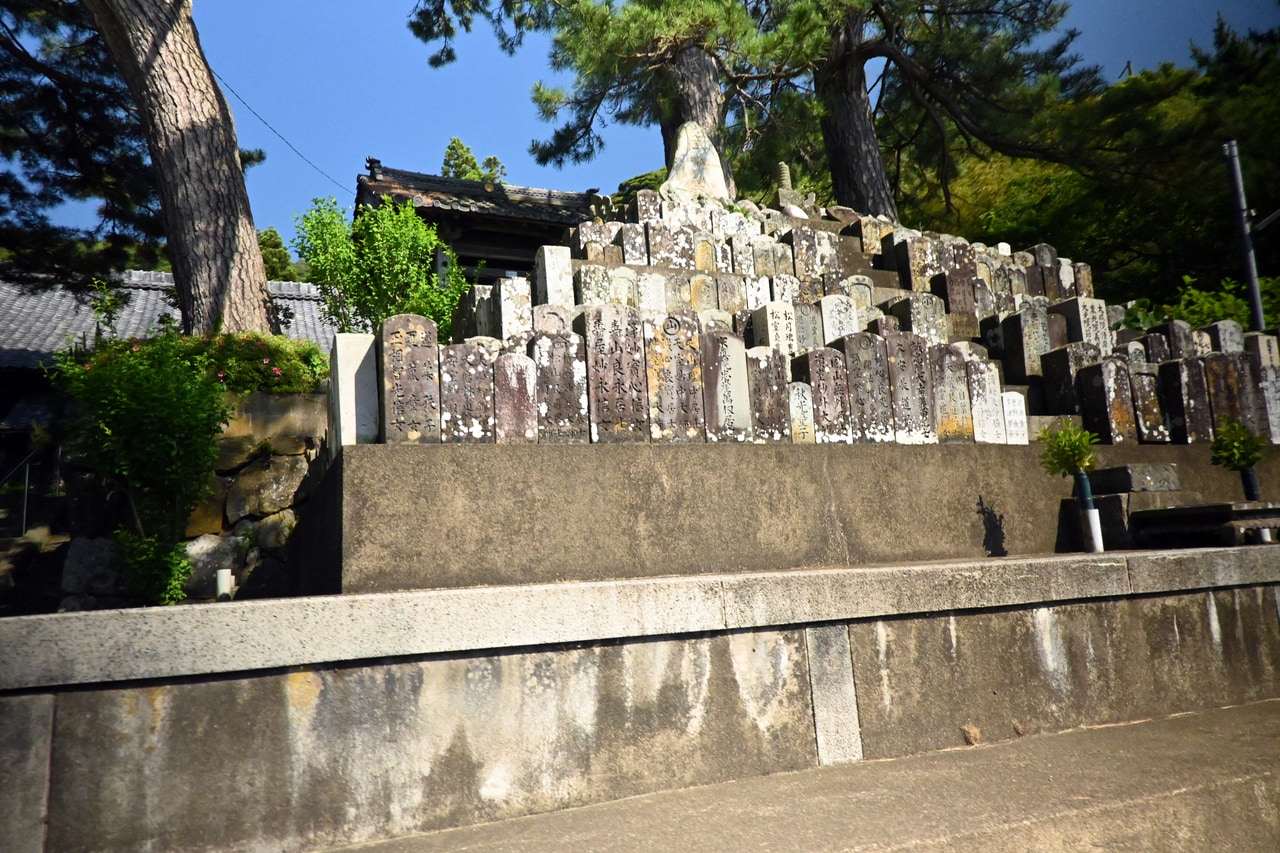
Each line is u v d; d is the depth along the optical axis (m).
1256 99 16.33
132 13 10.01
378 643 3.22
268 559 7.62
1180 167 14.91
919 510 5.92
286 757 3.07
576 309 6.95
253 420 8.00
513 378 5.16
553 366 5.28
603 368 5.41
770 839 2.89
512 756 3.40
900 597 4.13
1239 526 5.52
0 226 14.46
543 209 15.80
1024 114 15.90
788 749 3.86
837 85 16.52
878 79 18.20
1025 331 7.97
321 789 3.10
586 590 3.56
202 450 6.96
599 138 17.55
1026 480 6.44
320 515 5.72
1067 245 19.27
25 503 10.82
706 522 5.22
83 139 14.98
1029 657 4.43
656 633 3.66
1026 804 3.13
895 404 6.31
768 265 9.21
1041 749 3.99
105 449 6.64
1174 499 6.57
